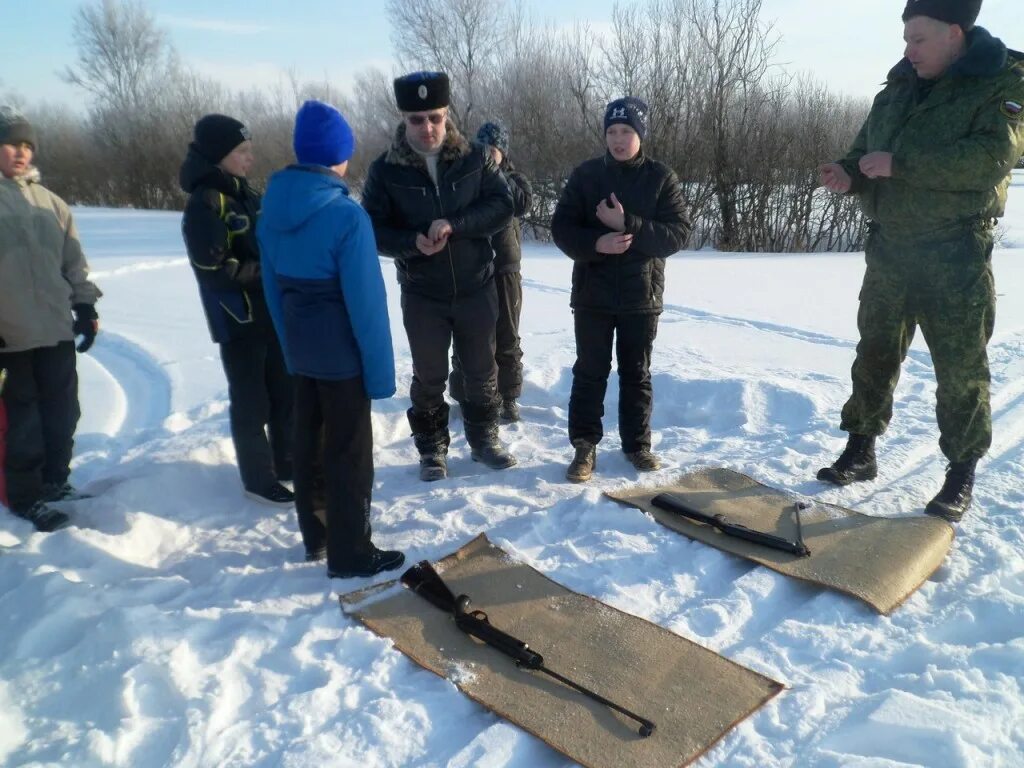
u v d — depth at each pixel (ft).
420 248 10.98
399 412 15.34
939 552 9.72
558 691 7.54
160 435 14.96
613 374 16.70
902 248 10.64
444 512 11.52
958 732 6.63
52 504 11.45
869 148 10.83
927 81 10.21
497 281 14.70
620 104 11.24
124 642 7.91
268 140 98.73
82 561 10.03
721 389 15.88
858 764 6.41
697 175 58.75
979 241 10.21
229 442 13.24
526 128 63.10
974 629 8.36
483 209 11.56
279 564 10.37
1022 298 25.76
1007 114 9.37
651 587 9.39
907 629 8.44
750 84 56.75
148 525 10.90
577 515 11.03
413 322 12.07
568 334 21.94
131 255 42.52
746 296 28.50
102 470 13.41
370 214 11.63
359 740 6.83
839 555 9.66
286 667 7.93
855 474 11.94
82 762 6.57
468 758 6.68
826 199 58.95
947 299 10.42
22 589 8.96
